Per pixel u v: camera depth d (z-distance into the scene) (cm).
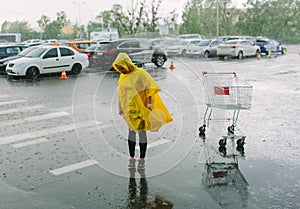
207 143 701
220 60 2698
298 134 754
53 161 616
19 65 1655
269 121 862
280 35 5478
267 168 577
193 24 4722
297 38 5428
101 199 479
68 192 500
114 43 991
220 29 5675
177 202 469
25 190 506
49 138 745
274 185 514
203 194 489
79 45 2558
